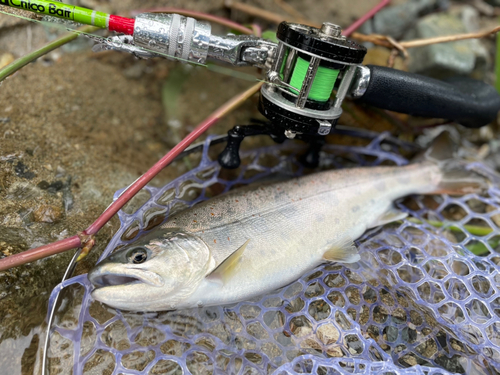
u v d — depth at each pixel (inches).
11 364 7.5
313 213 10.2
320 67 8.1
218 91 15.7
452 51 14.8
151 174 8.6
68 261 8.9
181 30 8.1
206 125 9.3
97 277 8.0
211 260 8.7
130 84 14.7
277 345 8.3
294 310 8.8
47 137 11.2
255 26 11.8
